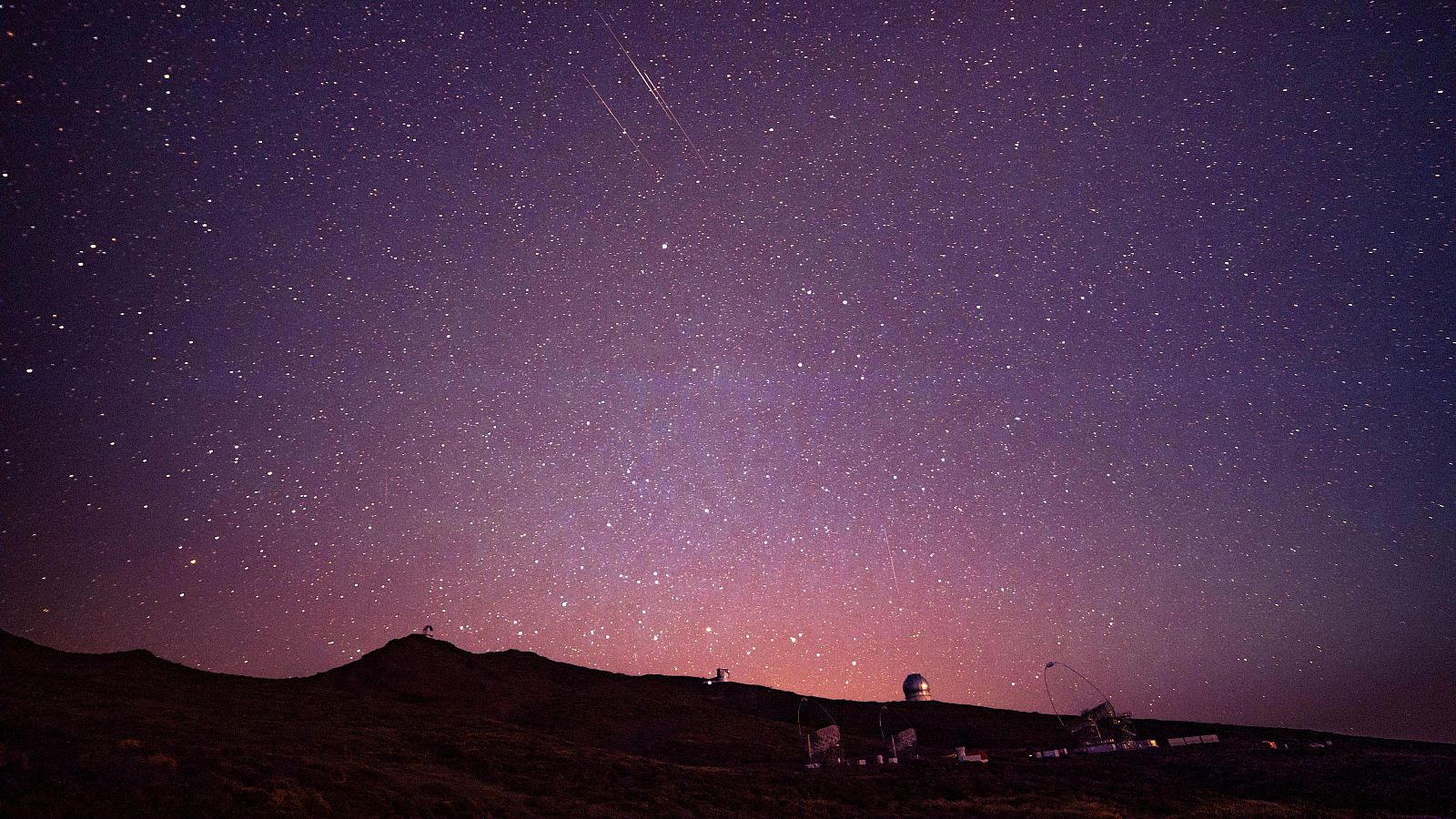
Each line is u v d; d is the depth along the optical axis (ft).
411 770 83.25
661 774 97.76
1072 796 92.89
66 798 48.03
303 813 53.98
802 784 100.12
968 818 78.95
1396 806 85.71
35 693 112.27
